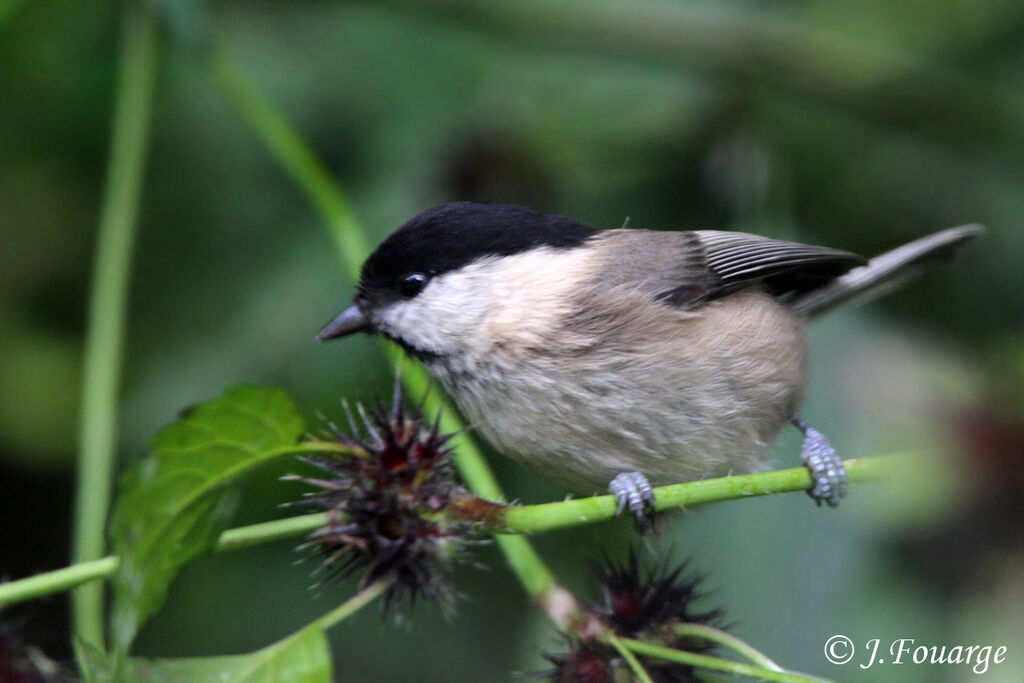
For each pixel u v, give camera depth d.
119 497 4.12
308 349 7.23
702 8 7.95
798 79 7.82
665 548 6.18
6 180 7.86
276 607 7.16
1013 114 7.76
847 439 6.23
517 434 5.66
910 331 7.10
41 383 7.53
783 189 7.58
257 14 8.04
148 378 7.38
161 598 4.31
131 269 7.23
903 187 7.95
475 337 5.61
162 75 7.96
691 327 5.66
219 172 7.86
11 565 7.18
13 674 4.42
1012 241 7.67
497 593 7.32
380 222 7.53
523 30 7.81
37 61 7.87
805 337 6.41
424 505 4.33
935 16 7.98
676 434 5.57
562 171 7.76
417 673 7.13
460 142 7.58
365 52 7.95
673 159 7.87
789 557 5.88
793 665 5.68
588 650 4.68
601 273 5.63
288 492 6.98
